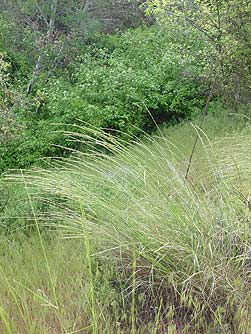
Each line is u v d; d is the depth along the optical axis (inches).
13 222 199.9
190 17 387.2
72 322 114.4
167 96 430.0
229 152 204.2
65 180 144.6
